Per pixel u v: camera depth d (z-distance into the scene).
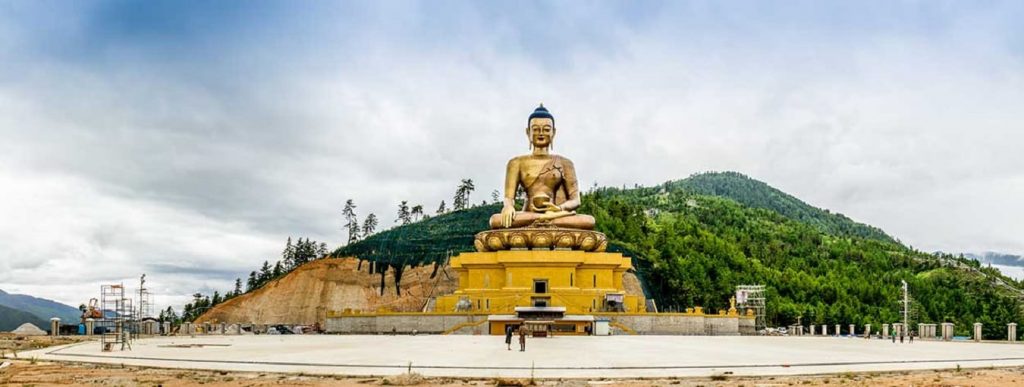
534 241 96.56
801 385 35.28
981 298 179.12
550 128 102.62
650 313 91.75
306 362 44.84
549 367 41.47
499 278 97.69
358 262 170.75
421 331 92.75
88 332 89.88
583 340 71.94
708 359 47.88
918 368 43.97
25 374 40.16
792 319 142.88
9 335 86.75
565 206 100.31
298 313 163.88
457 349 56.97
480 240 100.25
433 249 171.12
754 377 38.66
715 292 147.88
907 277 183.62
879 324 142.12
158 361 46.62
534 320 83.31
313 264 170.75
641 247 163.50
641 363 44.31
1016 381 37.66
